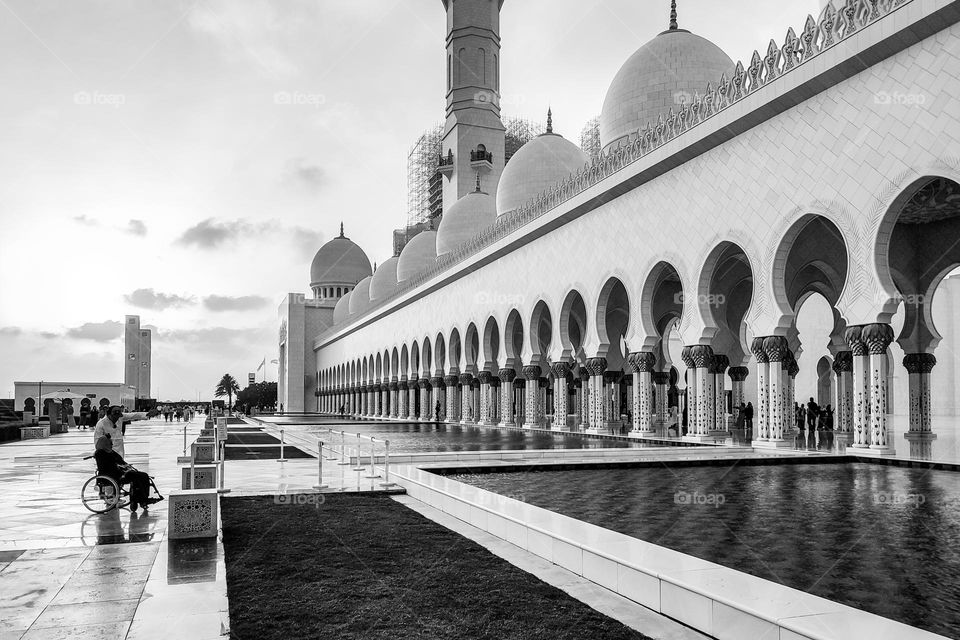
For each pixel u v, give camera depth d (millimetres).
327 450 19562
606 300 25188
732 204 18594
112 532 8211
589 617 4988
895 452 16047
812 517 8523
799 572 5824
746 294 25250
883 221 14414
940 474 13219
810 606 4391
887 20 13844
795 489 11195
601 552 5879
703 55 25797
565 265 27469
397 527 8359
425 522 8711
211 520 7777
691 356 20281
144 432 34125
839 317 22438
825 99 15727
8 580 6047
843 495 10516
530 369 30641
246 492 11336
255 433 30922
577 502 9883
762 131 17594
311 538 7711
